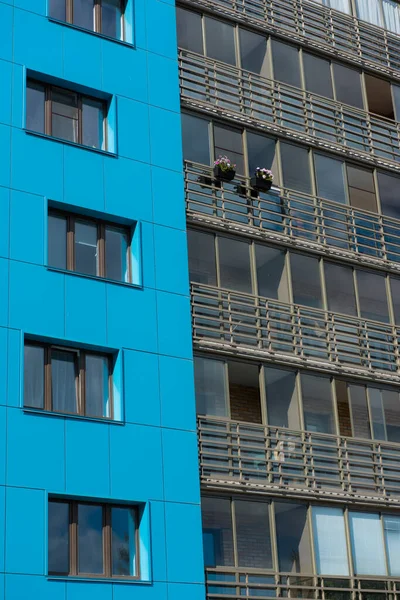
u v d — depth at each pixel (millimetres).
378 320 47000
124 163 41062
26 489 33844
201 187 44438
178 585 35469
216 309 41812
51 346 36750
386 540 42438
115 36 43938
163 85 43906
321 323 45188
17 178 38062
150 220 40750
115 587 34188
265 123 47312
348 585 40594
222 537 38438
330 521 41375
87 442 35625
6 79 39438
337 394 44188
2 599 32125
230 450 40188
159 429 37406
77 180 39531
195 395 40250
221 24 48406
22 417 34656
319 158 48688
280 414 42188
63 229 38875
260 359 42406
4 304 35875
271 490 40156
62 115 40875
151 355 38438
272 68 49281
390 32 55062
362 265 47469
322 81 50812
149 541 35406
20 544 33031
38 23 41250
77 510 34969
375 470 43906
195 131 45188
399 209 50656
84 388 36844
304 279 45500
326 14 52750
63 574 33844
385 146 52250
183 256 40969
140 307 38938
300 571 39688
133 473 36188
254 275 44094
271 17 50281
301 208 47312
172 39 45250
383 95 53062
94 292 38031
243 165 46188
